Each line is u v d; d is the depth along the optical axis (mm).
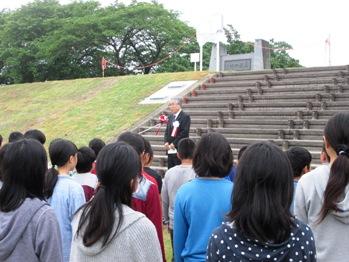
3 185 2750
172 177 5039
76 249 2561
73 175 4629
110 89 19203
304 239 2113
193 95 16094
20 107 19922
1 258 2629
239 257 2082
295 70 15633
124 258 2445
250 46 32812
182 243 3256
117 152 2572
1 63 35719
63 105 18844
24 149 2754
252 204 2111
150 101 16625
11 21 33875
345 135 2945
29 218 2652
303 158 4188
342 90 13438
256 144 2260
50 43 31219
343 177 2838
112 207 2500
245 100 14617
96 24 31375
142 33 33031
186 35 33656
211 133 3336
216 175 3240
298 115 12688
